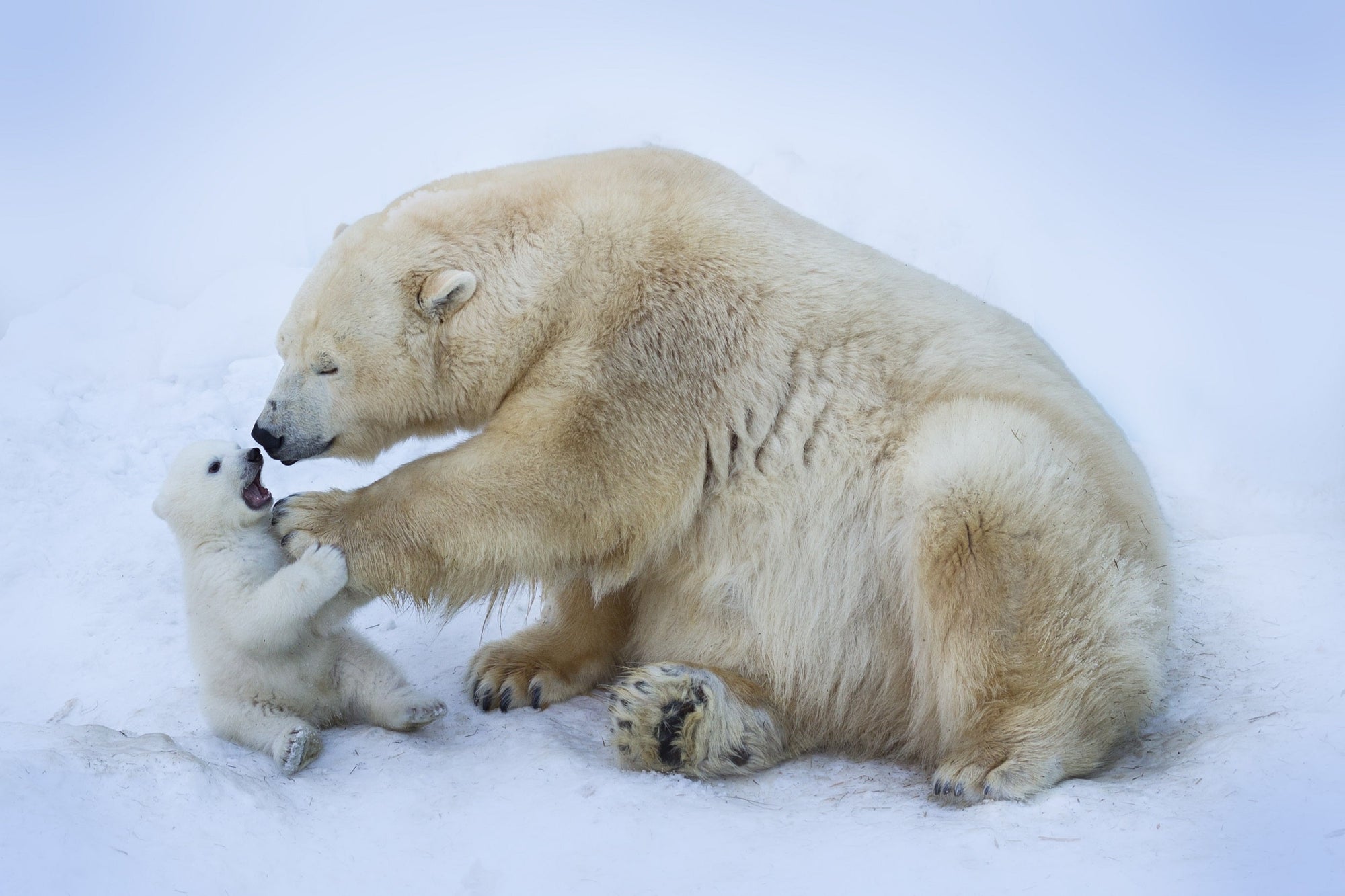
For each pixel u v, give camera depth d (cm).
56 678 1000
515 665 918
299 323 872
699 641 892
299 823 685
